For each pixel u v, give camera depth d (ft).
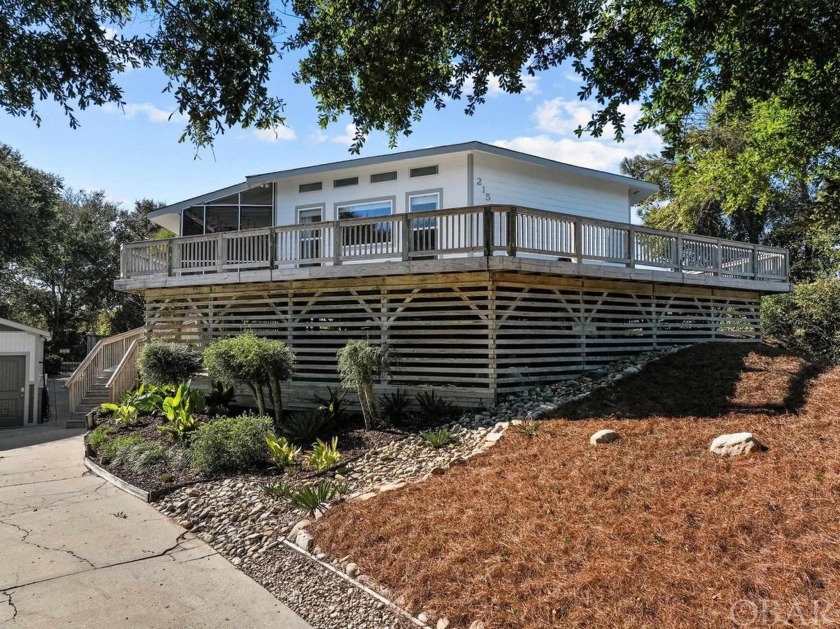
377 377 33.04
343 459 24.80
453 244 31.94
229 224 50.85
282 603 13.91
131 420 36.29
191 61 18.33
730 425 21.75
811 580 10.80
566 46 20.36
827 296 54.54
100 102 17.99
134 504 22.33
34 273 100.27
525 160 42.57
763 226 84.43
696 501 14.82
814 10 19.53
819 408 22.44
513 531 14.71
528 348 35.32
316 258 35.81
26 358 50.34
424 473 21.83
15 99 17.74
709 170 58.13
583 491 16.69
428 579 13.20
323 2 20.03
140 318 115.34
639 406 26.86
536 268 31.32
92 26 17.12
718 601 10.68
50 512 21.33
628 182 49.65
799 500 13.88
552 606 11.35
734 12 18.79
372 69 20.33
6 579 15.28
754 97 21.33
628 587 11.50
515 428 25.17
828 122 26.61
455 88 21.90
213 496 21.88
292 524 18.52
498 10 19.13
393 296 34.04
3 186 73.36
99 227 112.57
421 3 18.90
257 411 36.91
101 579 15.34
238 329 40.06
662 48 22.48
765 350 37.60
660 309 40.24
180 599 14.15
